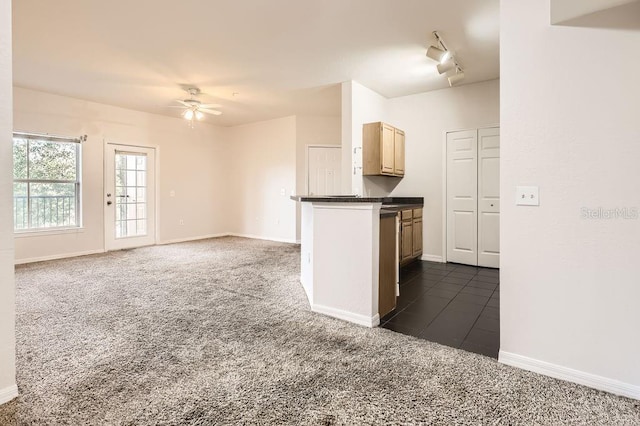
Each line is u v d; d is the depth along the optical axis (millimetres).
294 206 6918
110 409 1644
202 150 7484
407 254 4859
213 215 7746
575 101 1857
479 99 4883
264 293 3555
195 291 3615
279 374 1964
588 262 1848
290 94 5324
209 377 1931
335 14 2988
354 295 2754
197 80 4672
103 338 2445
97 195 5828
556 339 1942
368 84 4863
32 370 1998
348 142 4688
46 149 5285
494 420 1572
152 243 6668
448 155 5172
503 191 2078
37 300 3291
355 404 1688
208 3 2807
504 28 2047
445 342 2404
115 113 6027
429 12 2967
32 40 3469
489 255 4883
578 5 1728
